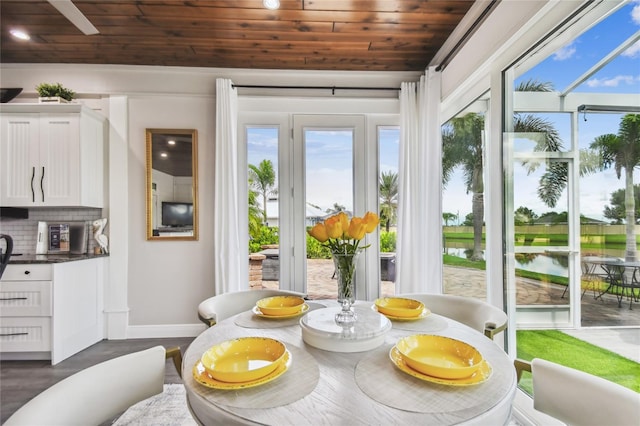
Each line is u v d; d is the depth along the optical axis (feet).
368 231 3.59
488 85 6.94
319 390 2.39
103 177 9.34
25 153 8.29
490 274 6.39
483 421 2.07
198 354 3.08
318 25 7.47
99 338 8.94
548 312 5.21
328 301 5.24
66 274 7.79
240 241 9.52
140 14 7.03
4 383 6.65
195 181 9.41
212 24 7.41
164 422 5.37
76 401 2.52
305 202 9.71
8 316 7.39
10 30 7.59
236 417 2.08
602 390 2.54
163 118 9.45
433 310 5.39
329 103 9.66
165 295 9.34
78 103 8.35
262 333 3.68
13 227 9.21
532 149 5.49
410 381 2.51
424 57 8.92
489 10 6.17
